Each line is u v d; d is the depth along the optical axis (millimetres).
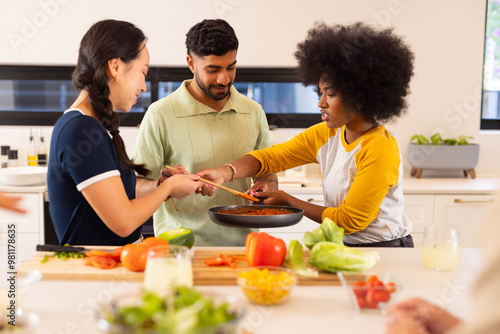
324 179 1942
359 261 1361
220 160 2082
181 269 1118
